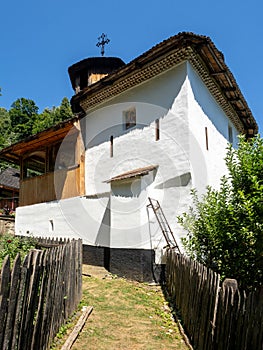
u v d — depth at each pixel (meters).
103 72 14.18
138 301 6.41
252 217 4.55
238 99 12.06
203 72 9.90
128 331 4.86
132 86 10.48
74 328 4.56
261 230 4.39
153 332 4.91
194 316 4.43
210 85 10.62
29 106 56.25
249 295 2.66
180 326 5.12
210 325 3.55
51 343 3.94
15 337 2.73
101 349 4.14
